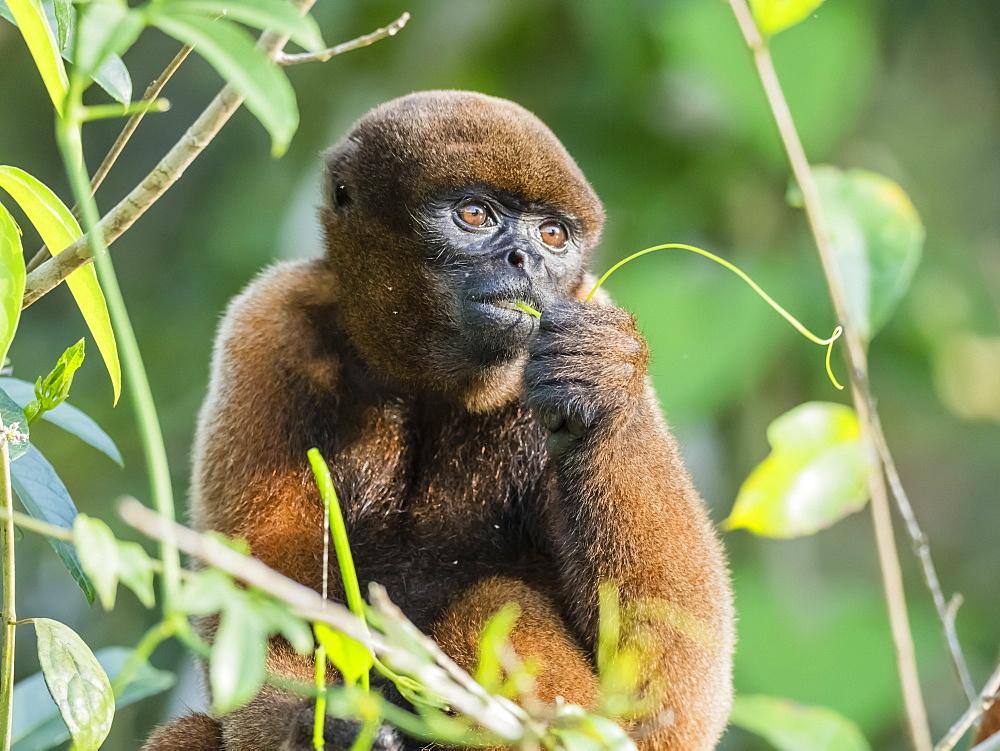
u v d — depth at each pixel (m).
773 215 19.00
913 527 9.45
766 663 16.30
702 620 9.41
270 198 20.33
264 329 10.33
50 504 7.88
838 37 18.33
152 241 21.48
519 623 9.30
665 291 17.59
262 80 4.84
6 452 6.83
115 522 18.52
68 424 8.84
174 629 4.90
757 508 9.70
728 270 17.92
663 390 17.02
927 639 16.92
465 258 10.35
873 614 16.64
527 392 9.32
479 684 6.48
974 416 19.44
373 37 8.41
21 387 8.89
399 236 10.43
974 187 20.98
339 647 5.63
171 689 17.12
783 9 9.58
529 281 10.33
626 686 8.91
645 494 9.51
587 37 19.81
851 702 16.11
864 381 9.73
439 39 19.94
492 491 10.49
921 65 21.22
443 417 10.58
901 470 20.69
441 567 10.32
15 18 6.71
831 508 9.69
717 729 9.42
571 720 6.58
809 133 18.38
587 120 19.89
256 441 9.94
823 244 9.81
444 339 10.33
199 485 10.17
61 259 7.48
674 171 19.45
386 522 10.40
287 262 11.09
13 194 7.53
